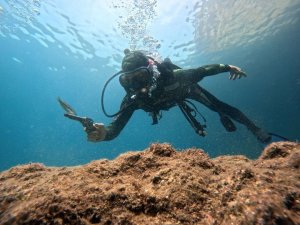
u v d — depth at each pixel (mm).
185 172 1456
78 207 1207
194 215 1196
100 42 20562
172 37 17844
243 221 1031
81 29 19000
